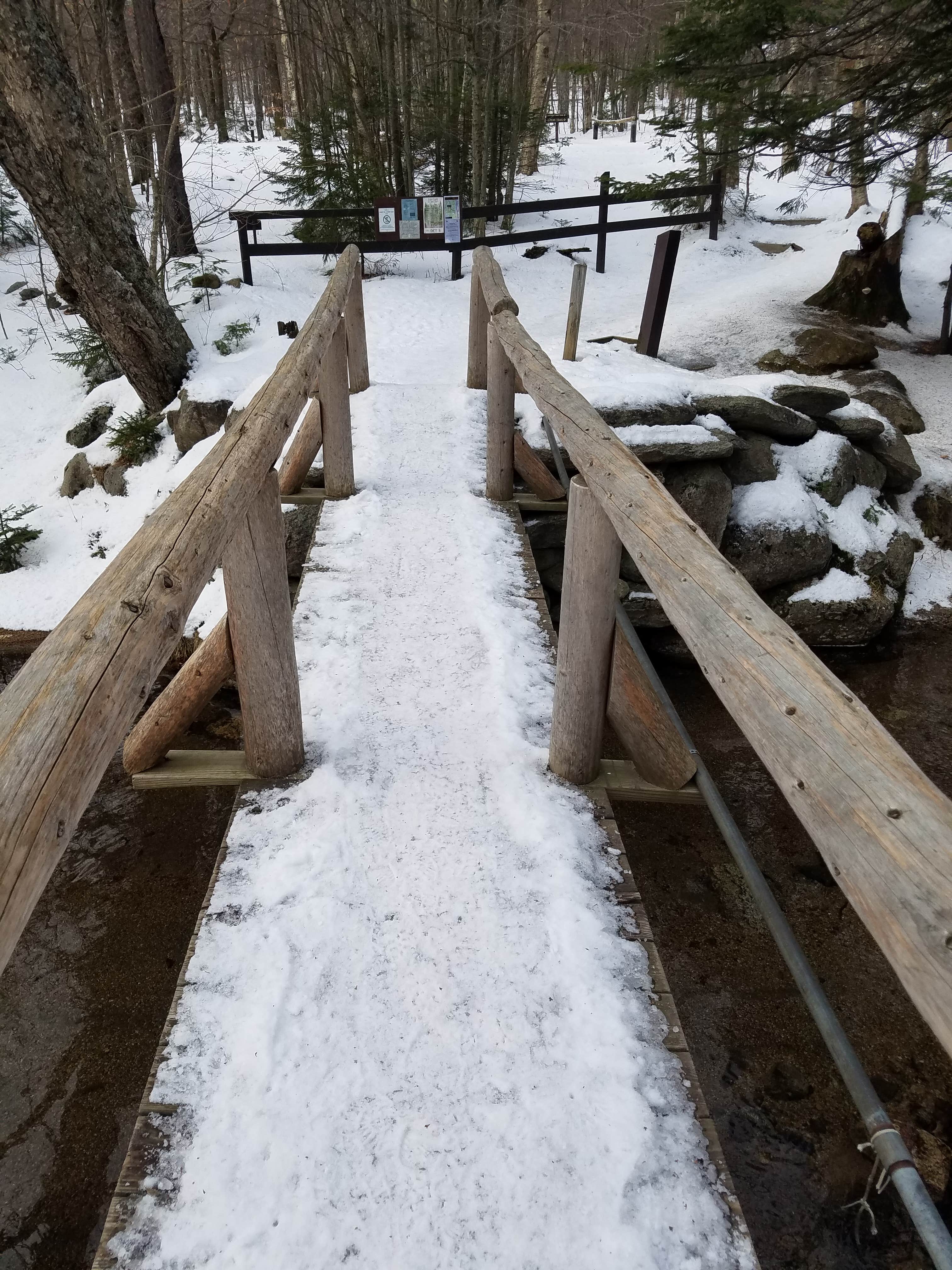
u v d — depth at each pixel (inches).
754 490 224.1
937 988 28.5
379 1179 58.9
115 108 458.6
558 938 78.3
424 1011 71.2
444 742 107.8
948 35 262.8
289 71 957.8
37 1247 95.5
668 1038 69.5
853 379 319.3
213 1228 55.9
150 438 290.7
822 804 38.4
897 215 517.7
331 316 165.8
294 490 190.5
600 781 99.6
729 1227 56.6
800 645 49.9
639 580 212.5
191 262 471.8
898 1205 97.4
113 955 130.9
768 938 133.3
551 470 211.2
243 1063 66.5
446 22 556.4
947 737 183.5
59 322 432.5
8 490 314.3
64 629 54.5
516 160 664.4
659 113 1075.3
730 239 542.6
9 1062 115.2
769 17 271.6
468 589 148.4
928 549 252.4
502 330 167.9
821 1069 112.8
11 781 40.3
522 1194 58.1
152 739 101.2
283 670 96.1
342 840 90.1
